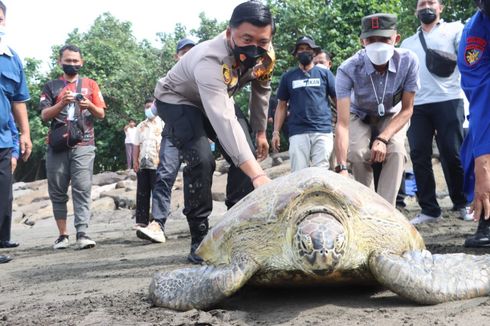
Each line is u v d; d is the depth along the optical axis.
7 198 5.89
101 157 32.12
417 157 6.49
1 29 5.95
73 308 3.17
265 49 3.86
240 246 2.97
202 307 2.90
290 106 7.29
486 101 3.64
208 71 3.81
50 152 6.93
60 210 7.12
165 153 6.95
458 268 2.85
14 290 4.15
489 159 3.59
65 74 7.07
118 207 14.32
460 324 2.40
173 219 11.29
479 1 3.62
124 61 32.28
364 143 5.10
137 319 2.80
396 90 4.92
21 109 6.41
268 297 3.13
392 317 2.59
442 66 6.12
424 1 6.42
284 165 13.89
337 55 17.34
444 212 7.32
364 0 18.02
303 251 2.66
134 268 4.66
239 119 4.44
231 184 4.48
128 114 30.14
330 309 2.80
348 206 2.87
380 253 2.86
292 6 18.64
